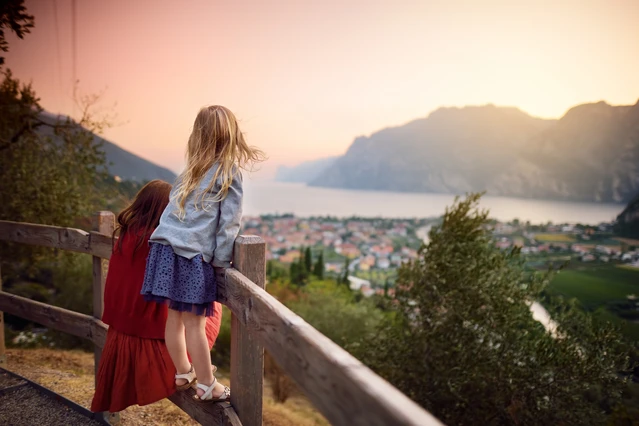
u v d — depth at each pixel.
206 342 1.71
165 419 2.83
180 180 1.70
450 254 9.65
